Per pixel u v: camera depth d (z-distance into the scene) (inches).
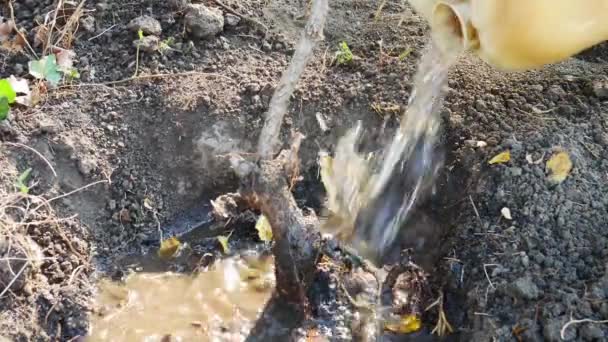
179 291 41.7
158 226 43.8
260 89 44.9
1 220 39.5
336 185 44.6
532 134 42.4
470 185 42.3
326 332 39.8
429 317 40.2
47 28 45.8
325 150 44.8
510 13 33.6
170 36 46.6
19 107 43.2
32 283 39.3
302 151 44.6
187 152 44.3
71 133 43.0
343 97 44.9
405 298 40.7
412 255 42.9
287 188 38.4
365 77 45.6
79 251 41.7
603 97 44.1
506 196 40.9
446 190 43.2
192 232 44.1
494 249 39.8
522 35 33.9
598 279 37.2
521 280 37.7
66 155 42.6
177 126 44.2
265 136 37.6
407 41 46.9
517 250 39.2
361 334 39.8
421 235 43.3
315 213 44.3
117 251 43.0
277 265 39.6
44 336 38.7
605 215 39.3
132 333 39.8
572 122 43.0
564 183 40.4
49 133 42.6
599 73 45.7
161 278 42.2
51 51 45.6
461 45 36.6
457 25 36.2
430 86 41.9
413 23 47.8
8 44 45.8
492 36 34.5
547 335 36.0
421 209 43.6
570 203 39.8
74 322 39.6
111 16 47.0
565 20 33.6
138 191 43.7
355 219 44.3
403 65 45.8
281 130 44.1
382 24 47.9
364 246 43.8
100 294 41.3
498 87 44.8
